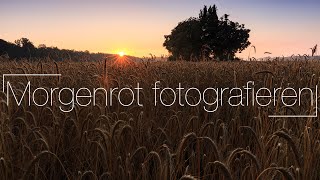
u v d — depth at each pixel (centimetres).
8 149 399
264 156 346
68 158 444
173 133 465
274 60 1100
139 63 1057
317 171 354
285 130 346
